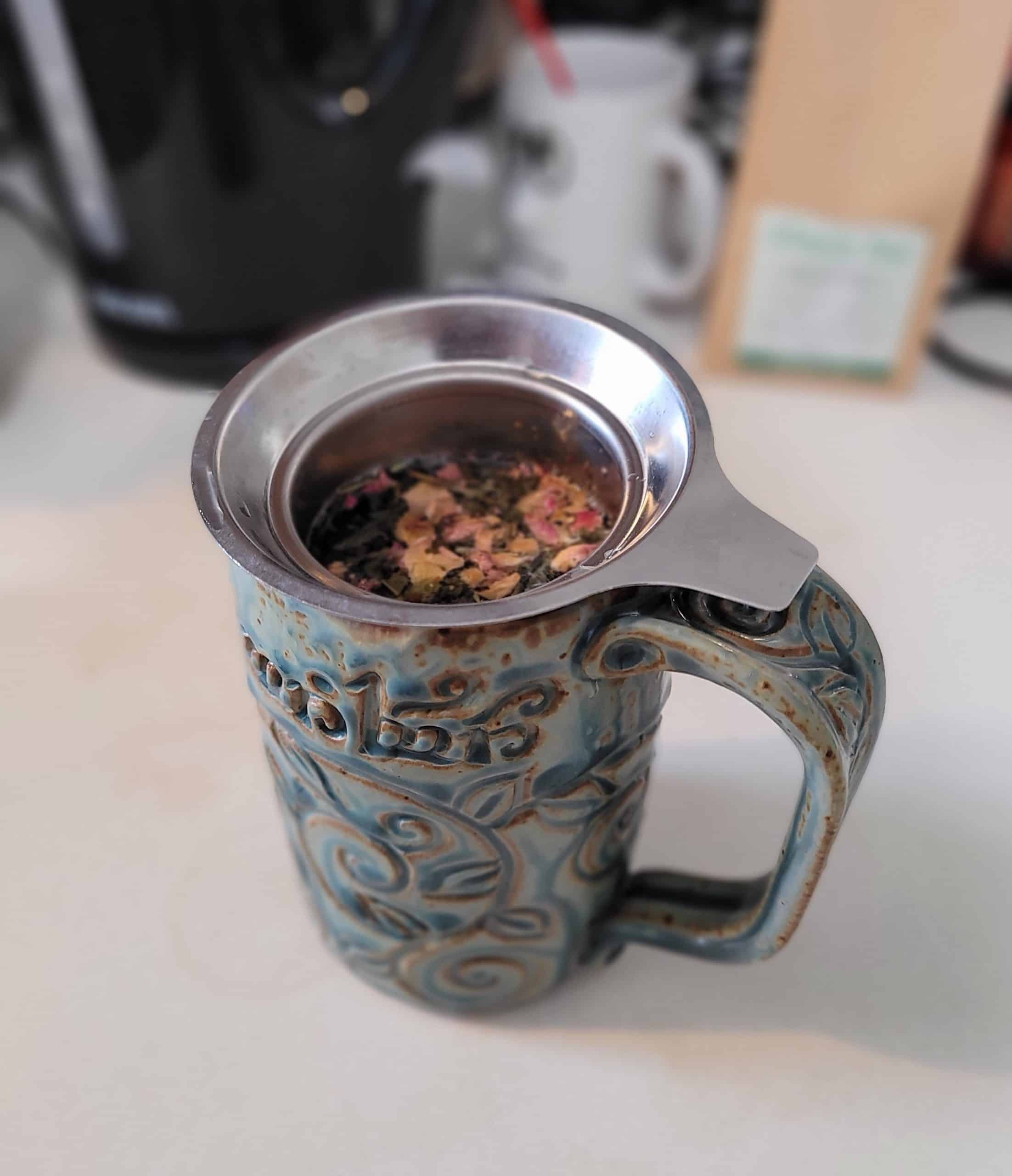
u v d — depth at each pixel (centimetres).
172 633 35
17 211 51
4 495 40
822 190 39
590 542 22
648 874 26
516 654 18
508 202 45
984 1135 25
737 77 50
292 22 35
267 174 38
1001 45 36
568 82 42
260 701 22
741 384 44
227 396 21
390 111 38
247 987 27
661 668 19
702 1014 27
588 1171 24
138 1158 24
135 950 28
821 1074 26
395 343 23
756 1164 24
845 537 38
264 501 21
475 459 24
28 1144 24
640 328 46
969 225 46
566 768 21
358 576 21
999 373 43
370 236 42
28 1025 26
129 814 31
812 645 18
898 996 27
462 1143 25
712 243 43
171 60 34
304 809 23
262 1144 24
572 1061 26
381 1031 27
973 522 39
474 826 21
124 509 39
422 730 19
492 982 26
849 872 29
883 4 35
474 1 39
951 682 34
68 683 34
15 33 35
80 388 44
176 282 41
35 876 29
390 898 23
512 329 23
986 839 30
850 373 43
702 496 18
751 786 31
